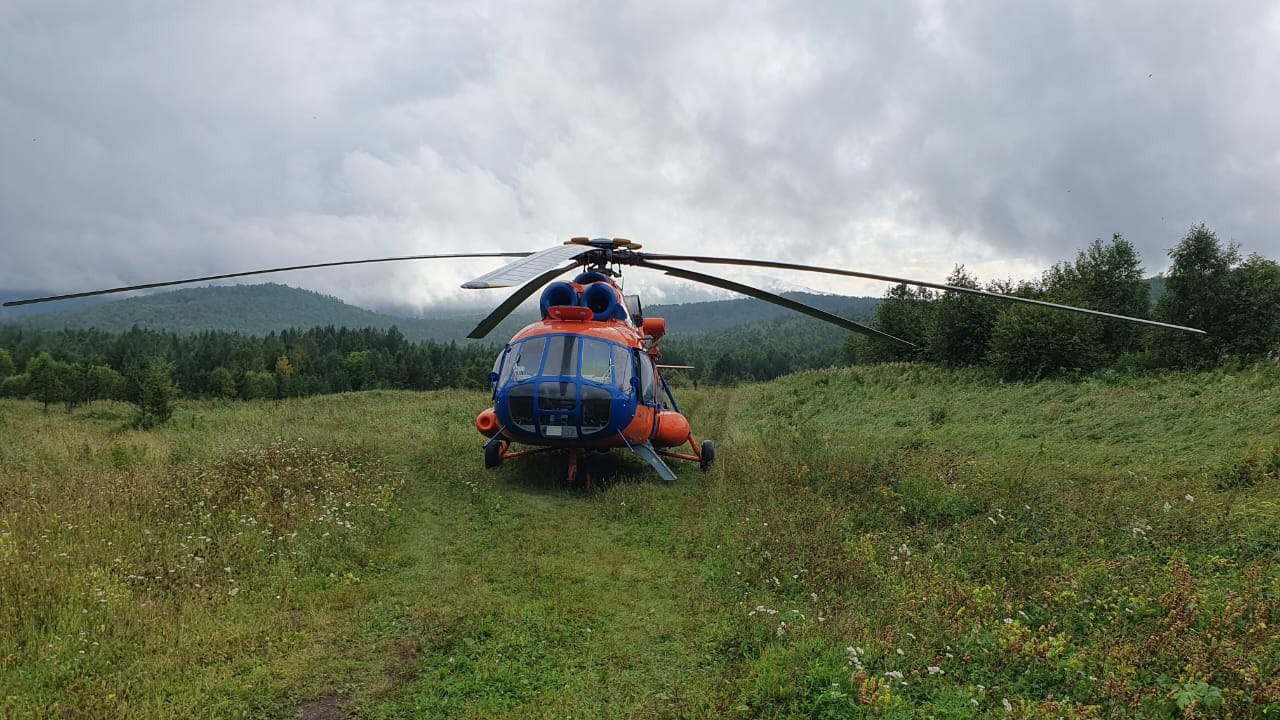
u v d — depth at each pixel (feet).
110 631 17.02
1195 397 52.44
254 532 23.72
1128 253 84.53
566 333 34.71
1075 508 27.09
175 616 17.97
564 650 17.46
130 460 36.76
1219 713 13.60
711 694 15.11
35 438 49.60
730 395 106.93
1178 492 28.96
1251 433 39.86
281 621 18.16
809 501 29.96
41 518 23.76
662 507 30.63
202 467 32.99
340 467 33.19
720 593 20.94
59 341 489.26
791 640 17.21
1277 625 16.98
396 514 27.68
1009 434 51.26
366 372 270.26
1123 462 38.58
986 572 21.79
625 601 20.49
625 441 34.86
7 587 18.10
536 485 34.27
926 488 30.42
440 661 16.74
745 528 26.40
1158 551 22.57
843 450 41.78
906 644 16.98
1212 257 71.56
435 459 37.47
